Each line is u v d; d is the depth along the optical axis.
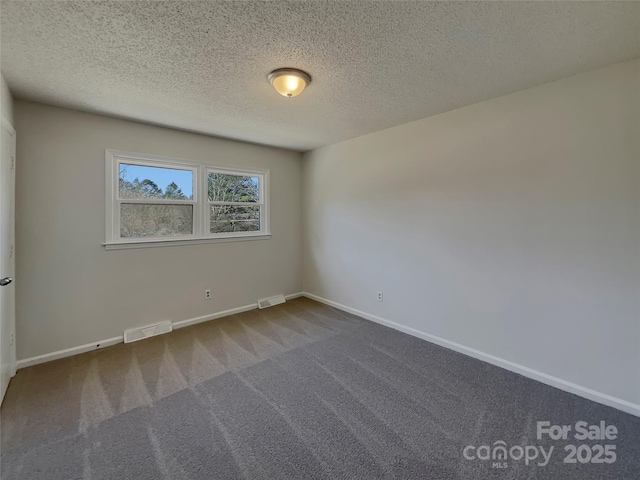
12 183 2.34
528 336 2.38
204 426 1.84
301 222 4.71
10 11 1.40
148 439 1.73
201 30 1.57
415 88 2.30
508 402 2.06
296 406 2.03
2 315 2.05
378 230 3.55
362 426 1.84
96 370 2.49
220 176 3.84
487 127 2.55
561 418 1.90
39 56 1.81
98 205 2.88
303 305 4.29
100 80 2.14
